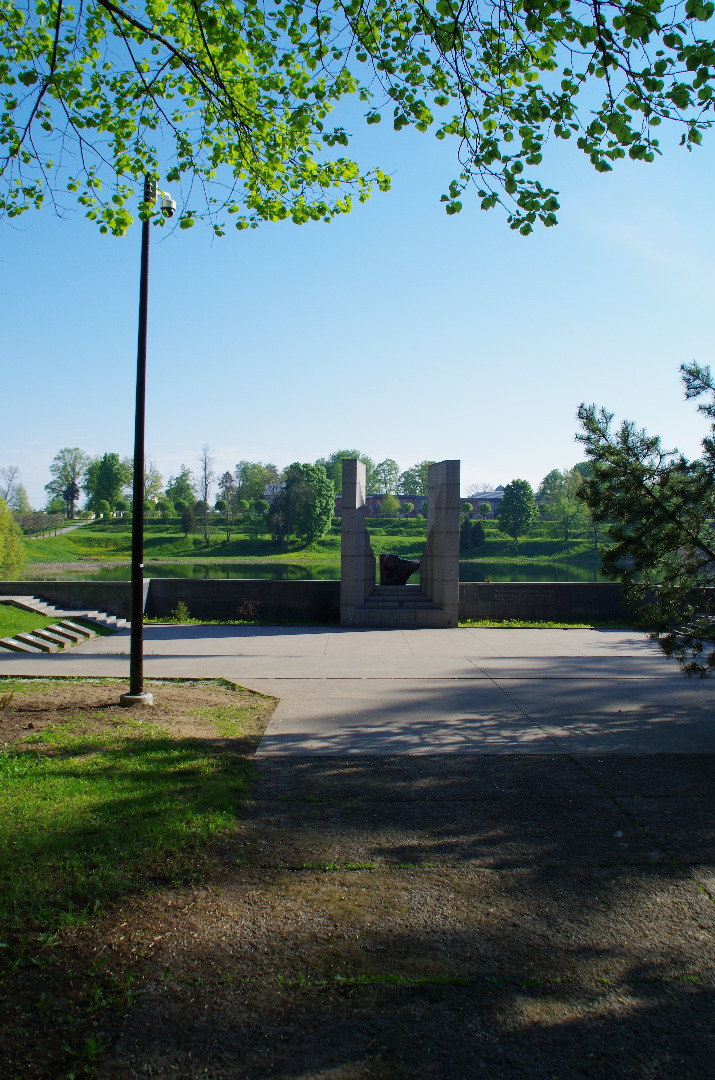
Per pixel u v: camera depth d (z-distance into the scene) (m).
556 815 5.46
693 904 4.12
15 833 4.60
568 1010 3.18
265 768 6.51
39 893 3.91
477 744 7.43
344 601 17.50
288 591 18.73
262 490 114.62
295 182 8.52
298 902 4.07
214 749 6.89
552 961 3.55
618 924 3.90
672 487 8.08
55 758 6.28
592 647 14.40
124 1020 3.04
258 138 7.96
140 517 8.64
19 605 16.20
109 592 18.78
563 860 4.68
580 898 4.18
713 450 7.81
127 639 15.38
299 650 13.76
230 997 3.21
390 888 4.27
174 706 8.69
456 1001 3.23
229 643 14.69
